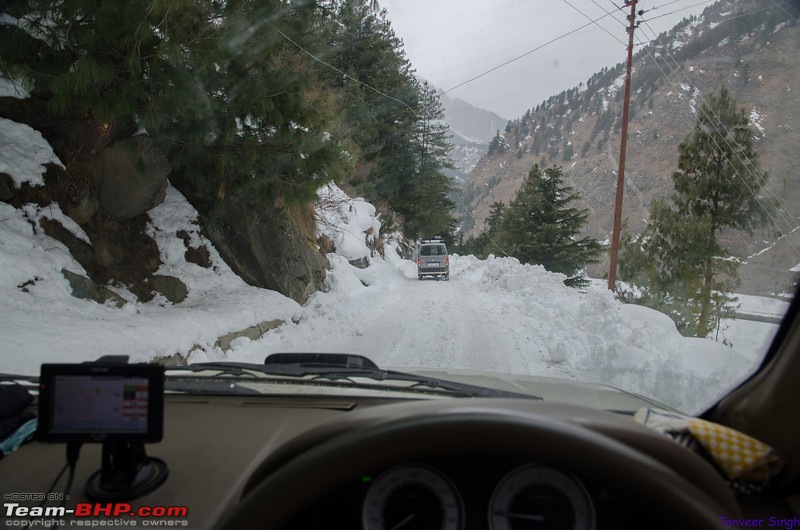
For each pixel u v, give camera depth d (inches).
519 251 1408.7
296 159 355.3
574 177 4153.5
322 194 663.8
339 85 1072.8
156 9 233.9
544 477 53.6
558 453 47.6
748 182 393.4
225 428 92.8
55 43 243.9
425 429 47.6
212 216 419.8
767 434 76.2
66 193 309.9
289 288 461.1
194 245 398.6
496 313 519.2
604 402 121.3
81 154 323.0
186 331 285.6
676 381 212.5
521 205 1472.7
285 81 321.4
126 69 260.8
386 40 1213.1
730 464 71.7
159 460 74.9
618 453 47.0
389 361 316.8
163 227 386.9
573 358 310.3
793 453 71.3
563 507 53.6
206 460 78.2
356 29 1139.3
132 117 301.0
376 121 1184.8
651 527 53.4
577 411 59.8
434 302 614.5
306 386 126.9
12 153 288.2
